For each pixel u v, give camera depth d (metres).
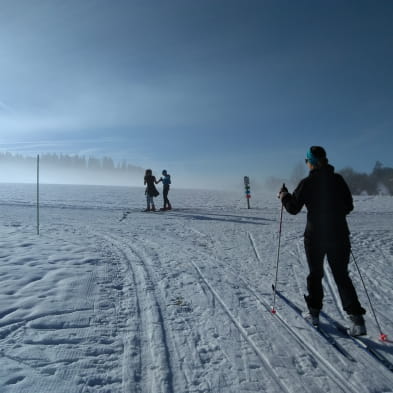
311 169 3.58
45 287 4.33
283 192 3.71
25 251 6.21
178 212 14.23
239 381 2.60
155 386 2.49
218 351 3.05
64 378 2.46
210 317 3.78
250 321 3.71
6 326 3.20
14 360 2.64
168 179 14.74
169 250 7.11
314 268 3.46
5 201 17.12
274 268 5.93
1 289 4.17
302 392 2.48
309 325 3.63
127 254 6.54
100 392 2.35
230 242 8.16
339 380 2.64
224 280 5.16
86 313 3.64
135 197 21.84
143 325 3.49
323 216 3.31
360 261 6.52
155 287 4.68
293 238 8.60
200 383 2.56
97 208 15.23
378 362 2.90
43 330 3.18
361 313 3.27
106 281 4.77
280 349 3.11
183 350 3.04
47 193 23.47
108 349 2.95
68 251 6.41
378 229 10.03
